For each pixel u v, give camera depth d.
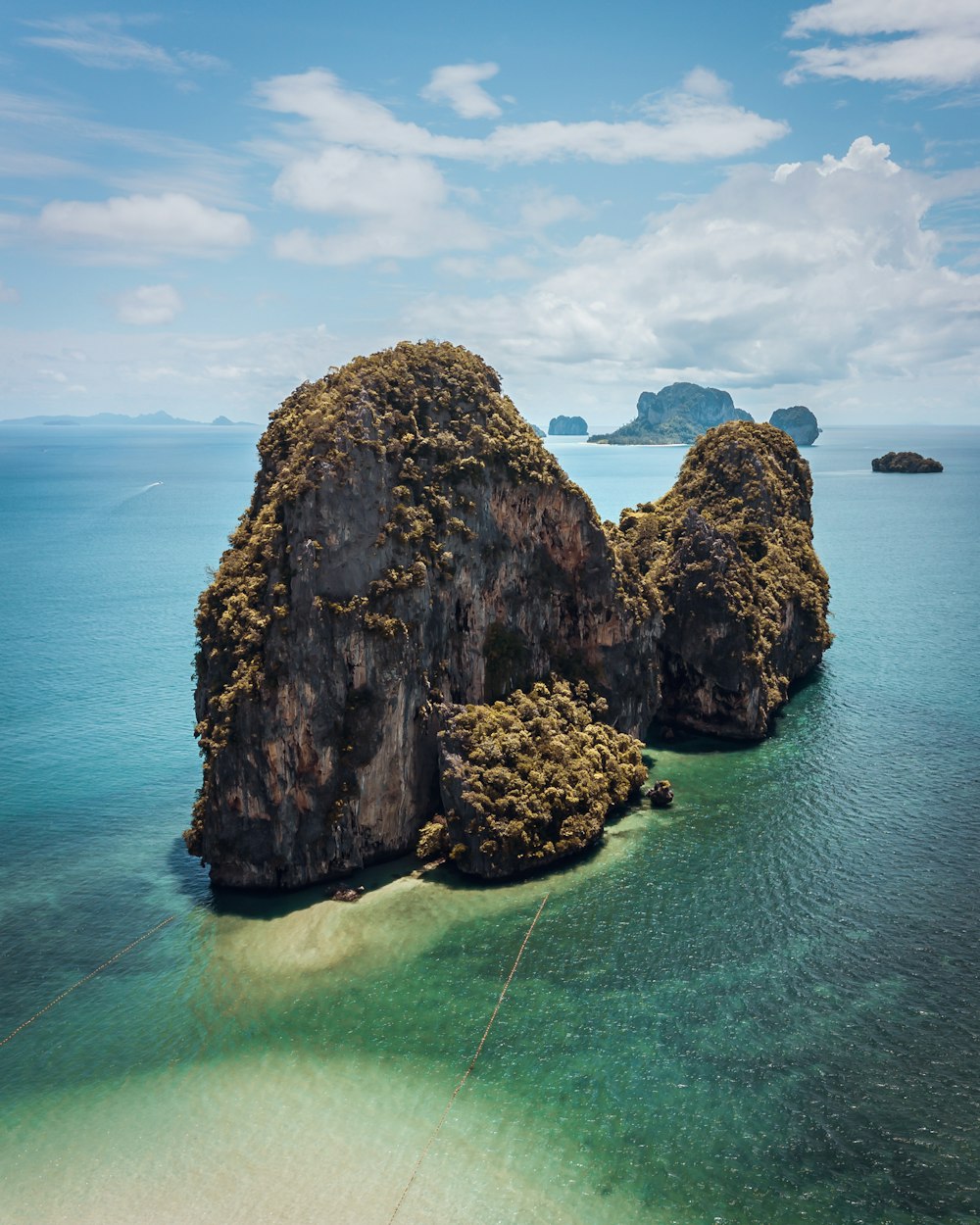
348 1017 64.31
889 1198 49.62
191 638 162.50
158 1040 62.22
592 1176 51.47
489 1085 58.06
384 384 99.31
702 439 168.38
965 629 164.50
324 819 81.94
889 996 64.75
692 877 81.56
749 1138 53.56
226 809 80.44
